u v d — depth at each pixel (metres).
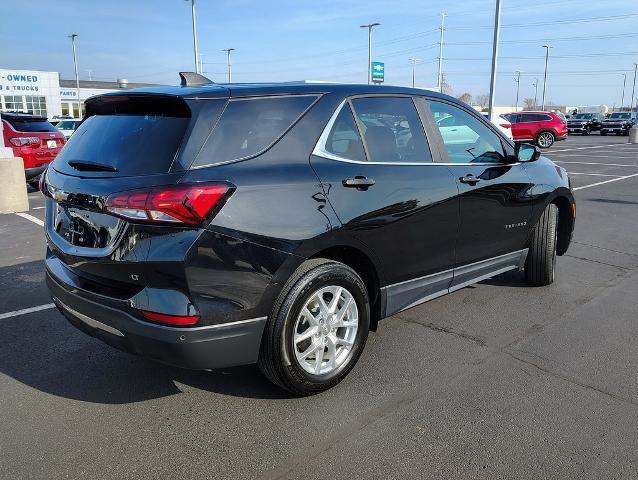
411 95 4.00
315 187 3.13
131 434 2.97
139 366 3.78
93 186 2.88
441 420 3.05
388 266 3.60
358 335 3.47
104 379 3.59
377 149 3.61
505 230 4.62
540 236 5.11
